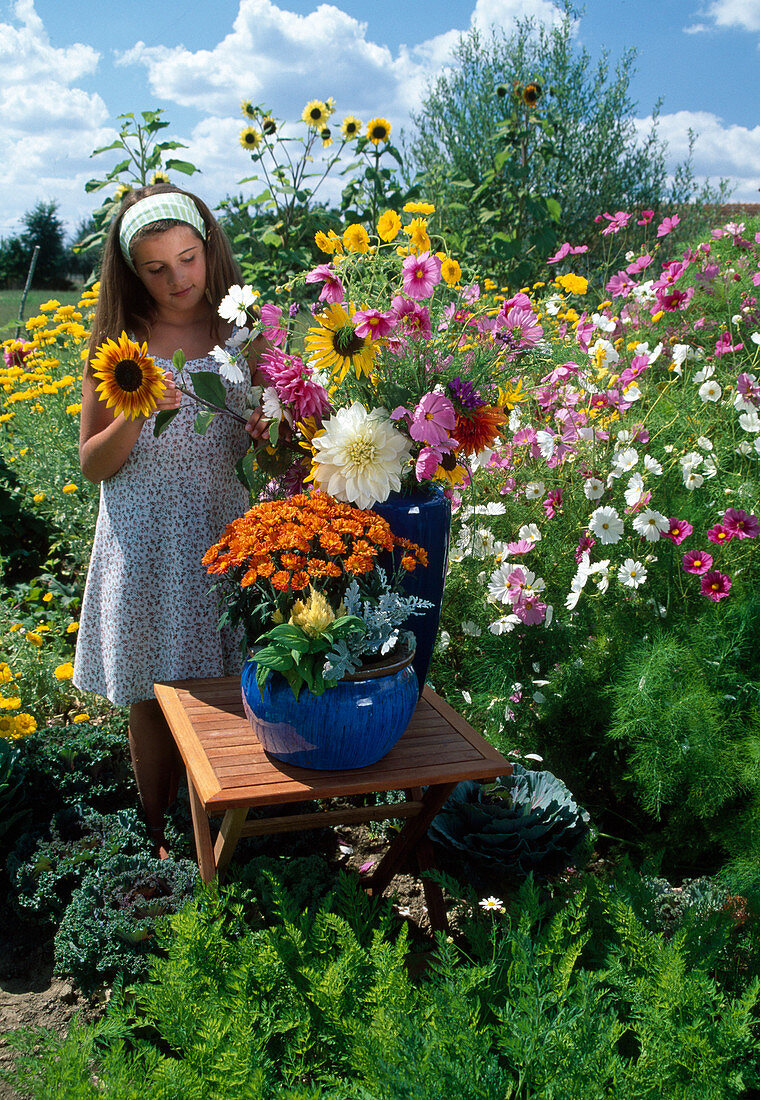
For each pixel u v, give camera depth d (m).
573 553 2.79
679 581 2.68
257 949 1.59
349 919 1.72
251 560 1.62
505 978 1.62
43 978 1.95
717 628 2.56
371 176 5.29
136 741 2.24
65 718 2.99
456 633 2.94
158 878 2.01
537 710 2.66
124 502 2.10
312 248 5.53
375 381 1.88
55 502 4.06
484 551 2.75
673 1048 1.37
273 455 1.97
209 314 2.17
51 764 2.44
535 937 1.74
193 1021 1.41
